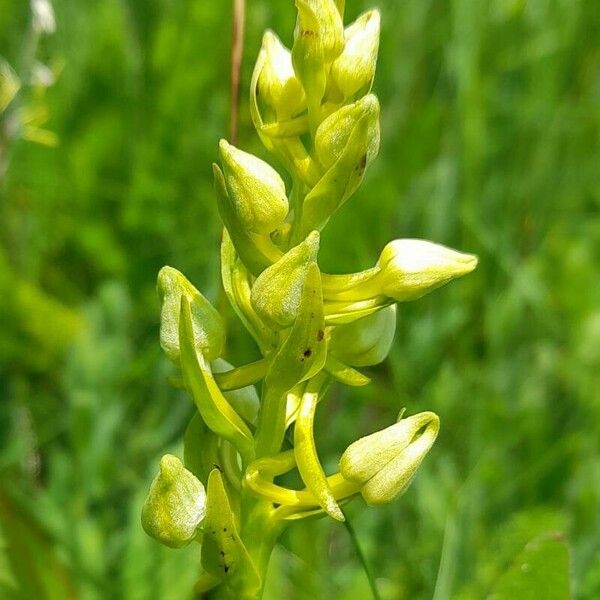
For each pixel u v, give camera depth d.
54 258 0.21
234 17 0.14
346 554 0.17
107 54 0.21
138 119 0.21
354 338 0.10
